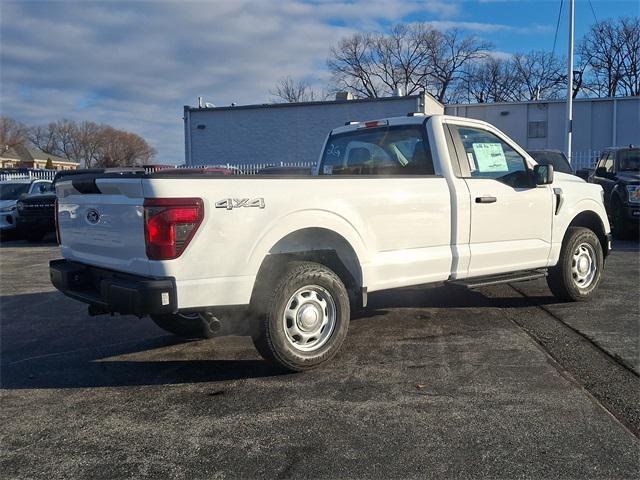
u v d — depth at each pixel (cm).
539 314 618
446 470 310
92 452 342
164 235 392
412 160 574
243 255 419
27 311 720
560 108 3234
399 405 394
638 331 546
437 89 5997
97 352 541
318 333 465
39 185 1723
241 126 3000
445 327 579
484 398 401
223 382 450
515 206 587
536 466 312
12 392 442
